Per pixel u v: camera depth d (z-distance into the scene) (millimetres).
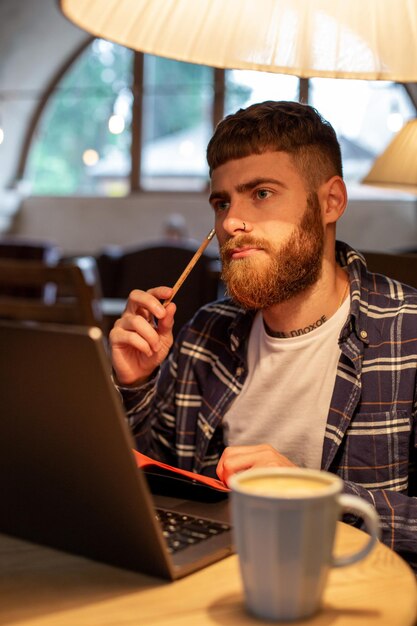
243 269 1212
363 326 1266
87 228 9633
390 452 1225
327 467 1234
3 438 750
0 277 1937
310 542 619
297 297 1257
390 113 8359
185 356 1417
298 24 1021
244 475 658
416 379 1242
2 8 8633
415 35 989
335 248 1372
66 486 735
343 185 1284
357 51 1025
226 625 635
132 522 710
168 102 9391
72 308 1927
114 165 9633
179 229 8133
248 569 637
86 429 685
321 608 666
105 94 9562
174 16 1006
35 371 692
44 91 9656
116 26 985
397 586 720
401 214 8398
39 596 693
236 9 1018
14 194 9797
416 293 1316
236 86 9125
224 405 1347
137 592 701
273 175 1212
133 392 1316
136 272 4945
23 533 823
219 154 1240
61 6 887
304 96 1471
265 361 1314
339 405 1244
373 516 644
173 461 1446
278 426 1298
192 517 875
